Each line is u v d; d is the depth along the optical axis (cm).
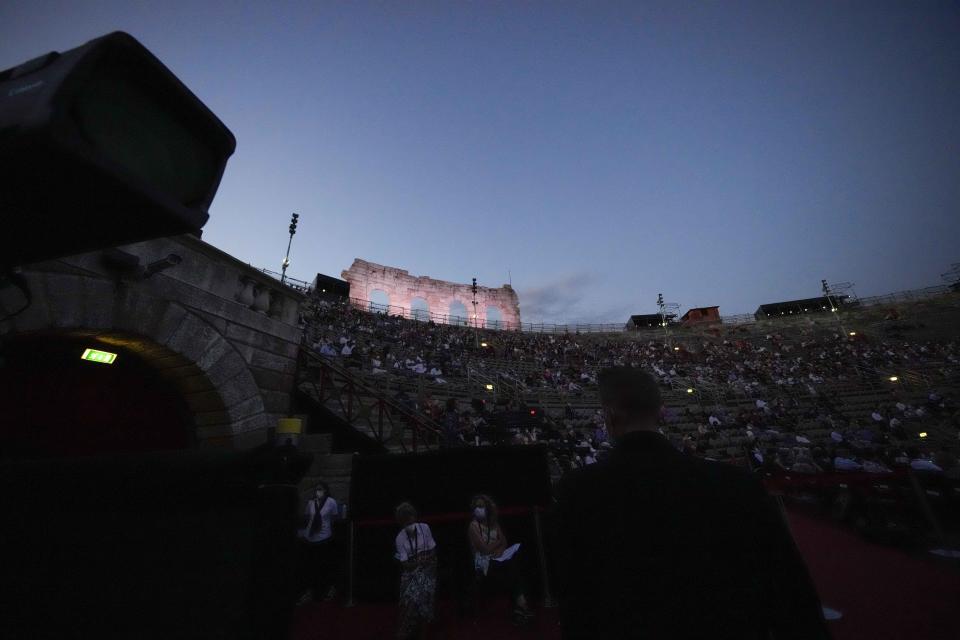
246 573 122
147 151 132
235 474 129
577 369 3319
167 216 139
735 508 132
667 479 140
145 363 720
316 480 816
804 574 125
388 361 2108
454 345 3600
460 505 755
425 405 1435
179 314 703
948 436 1820
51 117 98
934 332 4197
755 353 4506
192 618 124
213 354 752
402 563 538
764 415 2159
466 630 579
